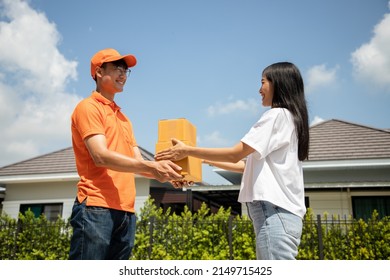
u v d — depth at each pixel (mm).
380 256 6746
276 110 2203
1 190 12531
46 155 12562
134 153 2717
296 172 2209
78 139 2381
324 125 11375
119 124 2543
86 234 2236
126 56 2537
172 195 10656
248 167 2281
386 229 6840
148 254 7082
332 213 9414
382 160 9227
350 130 10719
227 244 6992
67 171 11281
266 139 2135
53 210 11648
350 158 9469
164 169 2283
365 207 9297
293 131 2232
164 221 7316
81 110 2324
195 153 2430
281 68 2324
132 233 2500
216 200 12008
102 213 2260
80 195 2316
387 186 8586
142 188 10898
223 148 2305
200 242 7070
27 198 11891
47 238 7719
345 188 9406
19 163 12328
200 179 2816
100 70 2543
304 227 7113
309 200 9641
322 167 9586
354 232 7012
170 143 2627
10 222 7949
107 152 2217
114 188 2346
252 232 6973
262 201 2127
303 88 2332
